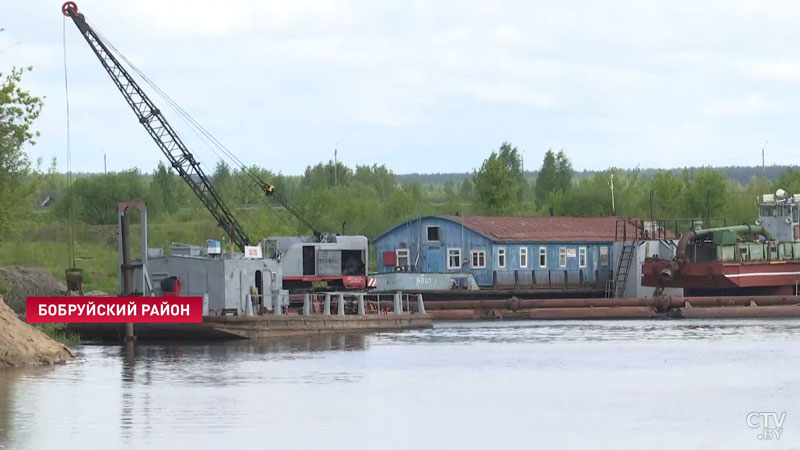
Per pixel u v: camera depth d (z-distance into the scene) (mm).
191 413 69125
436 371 90438
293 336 118812
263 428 64812
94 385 80125
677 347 110812
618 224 193500
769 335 125188
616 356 102125
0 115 133625
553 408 72625
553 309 156875
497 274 174875
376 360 97938
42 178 150125
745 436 63938
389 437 63219
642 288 174750
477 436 63781
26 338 92750
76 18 157875
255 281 121938
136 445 59812
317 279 161625
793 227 175875
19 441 60594
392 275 163250
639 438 63531
